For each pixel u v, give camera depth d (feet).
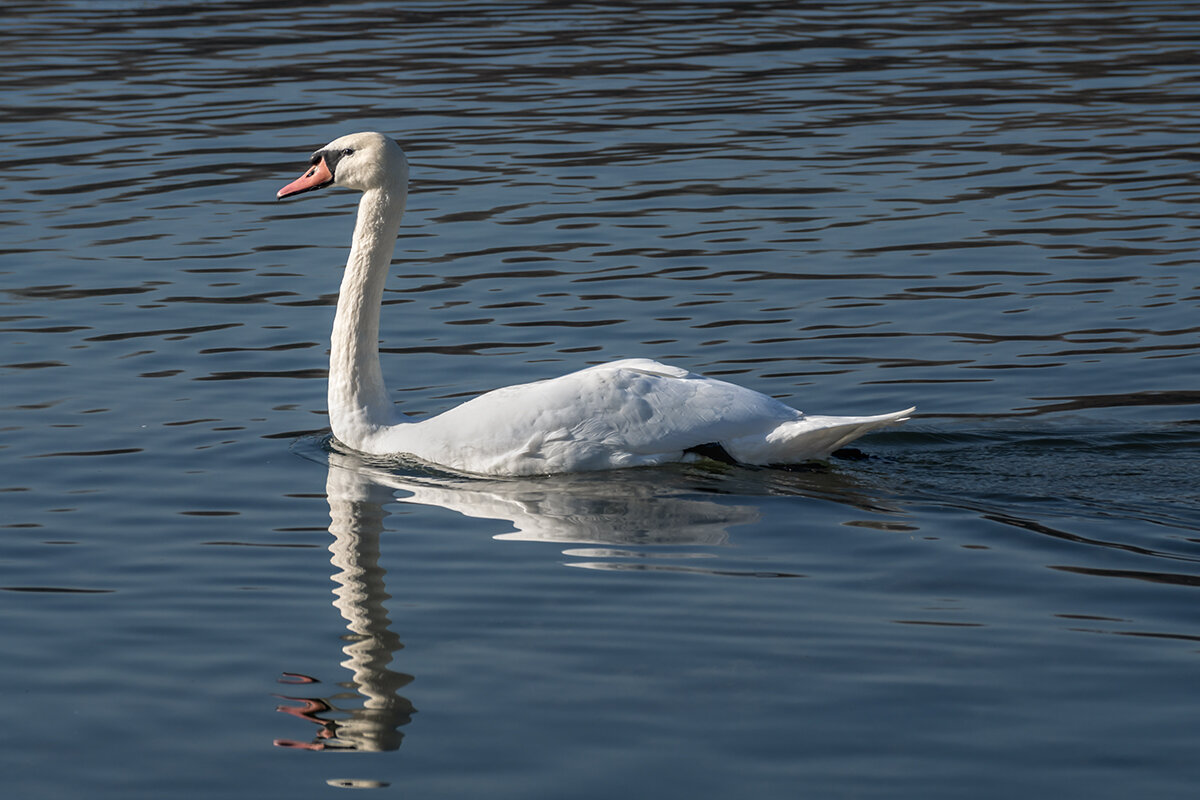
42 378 52.39
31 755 28.17
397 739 28.45
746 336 57.16
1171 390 50.24
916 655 31.55
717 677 30.68
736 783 26.68
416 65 111.75
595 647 32.12
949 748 27.81
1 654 32.32
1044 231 70.49
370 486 42.75
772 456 43.42
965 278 63.87
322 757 27.86
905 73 109.09
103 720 29.48
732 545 37.76
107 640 32.99
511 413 43.83
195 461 44.83
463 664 31.48
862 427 42.09
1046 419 47.62
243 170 83.30
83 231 72.18
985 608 33.83
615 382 43.83
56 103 99.71
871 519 39.29
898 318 58.95
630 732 28.53
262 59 113.80
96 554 37.81
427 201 77.61
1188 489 41.55
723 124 93.76
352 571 36.55
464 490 42.34
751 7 139.13
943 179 80.43
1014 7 138.41
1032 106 97.76
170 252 68.85
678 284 63.72
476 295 62.59
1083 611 33.55
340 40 121.90
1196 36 121.19
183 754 28.17
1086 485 41.81
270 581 36.04
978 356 54.39
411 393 51.39
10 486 42.55
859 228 71.77
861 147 87.76
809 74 108.88
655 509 40.34
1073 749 27.73
